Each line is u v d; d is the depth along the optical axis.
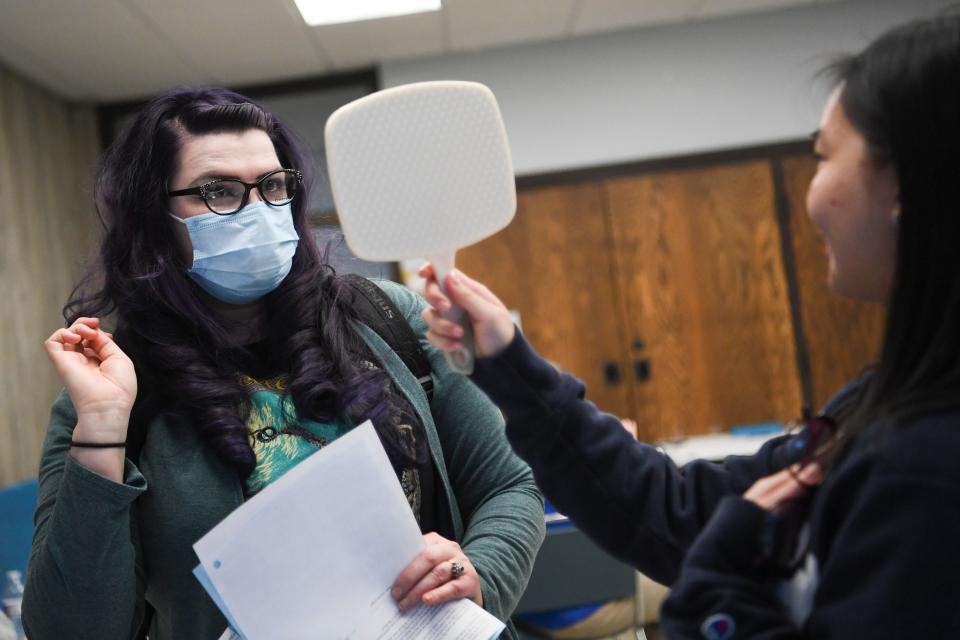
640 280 4.56
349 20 3.90
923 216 0.53
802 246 4.52
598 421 0.75
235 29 3.83
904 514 0.49
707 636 0.57
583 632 1.88
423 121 0.68
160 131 1.02
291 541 0.82
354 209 0.67
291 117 4.92
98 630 0.87
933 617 0.47
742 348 4.53
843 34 4.50
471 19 4.09
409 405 1.03
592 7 4.12
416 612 0.88
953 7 0.58
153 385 0.98
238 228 1.00
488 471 1.07
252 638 0.80
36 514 0.94
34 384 3.75
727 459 0.80
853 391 0.68
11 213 3.72
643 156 4.57
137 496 0.89
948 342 0.53
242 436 0.95
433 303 0.69
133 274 1.02
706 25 4.54
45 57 3.85
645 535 0.74
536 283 4.56
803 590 0.58
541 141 4.57
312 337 1.03
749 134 4.55
